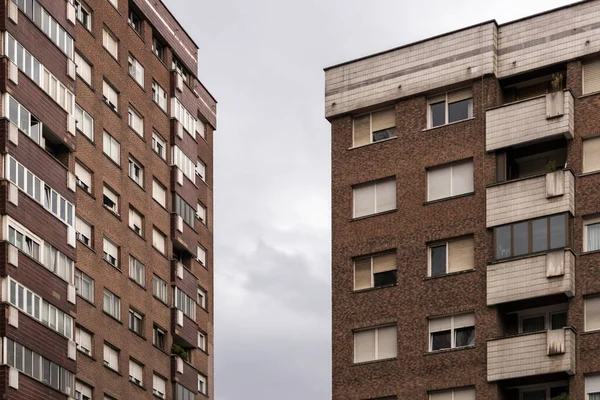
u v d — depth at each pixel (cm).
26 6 6569
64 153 6956
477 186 6544
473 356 6297
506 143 6519
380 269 6675
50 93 6744
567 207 6266
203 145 9181
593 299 6166
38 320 6378
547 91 6675
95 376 7162
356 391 6519
